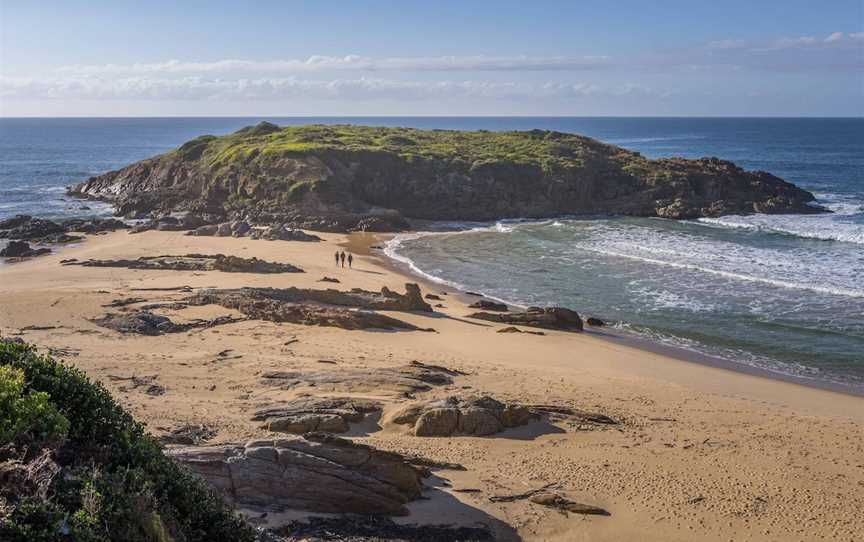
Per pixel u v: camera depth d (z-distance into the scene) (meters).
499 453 21.67
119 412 12.11
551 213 90.25
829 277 51.66
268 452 16.31
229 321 37.66
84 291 43.06
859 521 18.81
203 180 94.25
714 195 93.69
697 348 37.56
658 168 99.69
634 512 18.53
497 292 50.44
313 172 88.06
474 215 88.50
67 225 73.62
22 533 8.29
